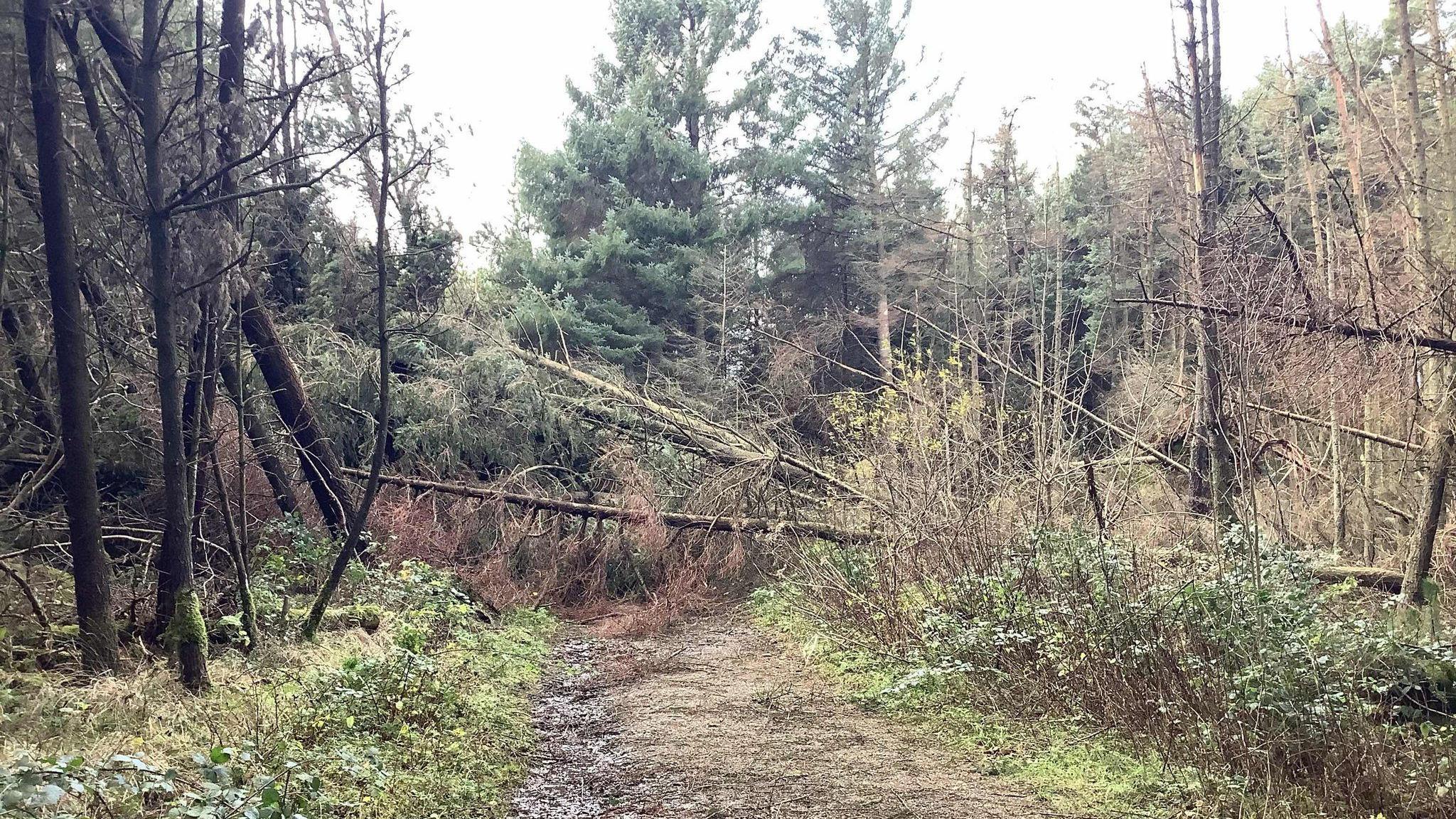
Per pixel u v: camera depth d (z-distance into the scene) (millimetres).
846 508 13859
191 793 4066
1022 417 14625
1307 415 12078
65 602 8500
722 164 27672
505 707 8305
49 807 4238
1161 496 13023
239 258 7852
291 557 11812
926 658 8992
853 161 31125
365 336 14688
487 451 15203
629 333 23359
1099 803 5879
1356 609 8992
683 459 16125
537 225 25484
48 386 9312
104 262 8273
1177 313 12102
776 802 6094
